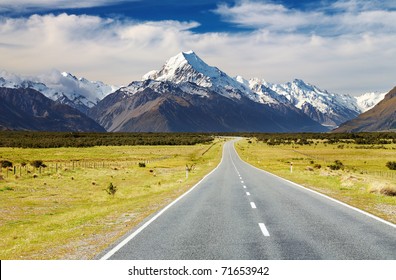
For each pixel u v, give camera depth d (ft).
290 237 40.29
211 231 43.88
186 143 593.83
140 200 79.15
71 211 77.10
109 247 36.96
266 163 261.44
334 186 99.19
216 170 184.34
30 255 36.22
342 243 37.52
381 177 179.32
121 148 452.35
